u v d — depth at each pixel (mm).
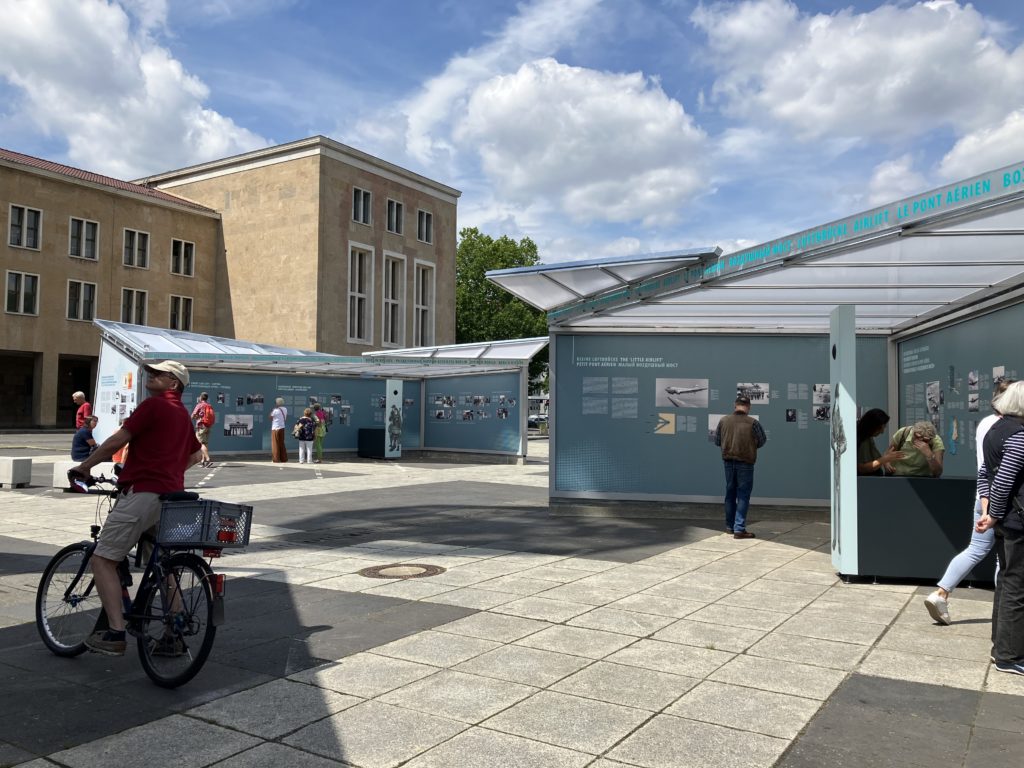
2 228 46344
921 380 10852
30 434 44062
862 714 4332
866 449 8055
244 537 4766
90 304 50375
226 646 5469
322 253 50750
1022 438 5051
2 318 46281
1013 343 8422
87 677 4883
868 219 6137
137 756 3770
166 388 5156
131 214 51906
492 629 5902
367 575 7793
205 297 55062
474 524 11430
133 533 4875
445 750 3850
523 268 9336
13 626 5980
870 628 6008
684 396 12297
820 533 10641
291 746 3889
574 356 12461
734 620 6207
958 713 4352
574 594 7027
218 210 55531
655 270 8945
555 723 4180
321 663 5125
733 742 3963
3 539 9922
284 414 24297
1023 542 5000
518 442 25188
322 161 50969
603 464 12398
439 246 59906
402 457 27812
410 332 57250
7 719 4211
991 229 5969
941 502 7469
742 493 10203
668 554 9039
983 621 6227
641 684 4773
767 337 12188
